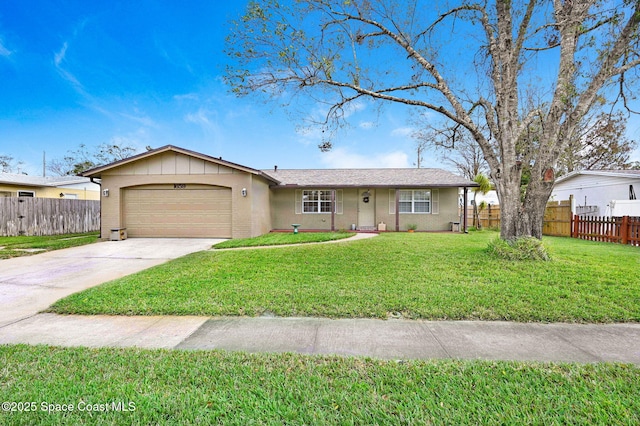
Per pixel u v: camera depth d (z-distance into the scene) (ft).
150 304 13.34
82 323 11.65
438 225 50.78
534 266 19.93
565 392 6.98
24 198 44.24
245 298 14.06
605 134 68.80
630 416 6.15
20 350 9.24
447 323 11.39
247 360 8.61
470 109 27.48
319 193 52.37
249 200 38.83
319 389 7.21
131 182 39.45
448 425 6.00
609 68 21.47
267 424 6.09
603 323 11.32
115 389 7.22
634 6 20.12
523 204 24.11
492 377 7.63
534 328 10.92
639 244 30.60
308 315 12.25
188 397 6.91
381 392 7.08
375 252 26.12
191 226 40.04
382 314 12.14
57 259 25.64
